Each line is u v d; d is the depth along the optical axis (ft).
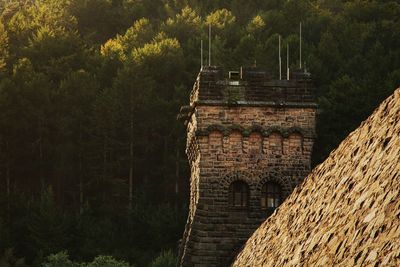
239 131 204.85
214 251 200.95
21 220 493.77
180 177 571.28
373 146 100.89
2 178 558.97
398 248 68.54
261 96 206.59
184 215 508.53
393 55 600.39
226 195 203.21
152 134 587.27
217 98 205.26
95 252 473.67
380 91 495.41
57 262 394.52
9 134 569.64
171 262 425.69
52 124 585.22
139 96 588.09
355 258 76.38
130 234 502.38
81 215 508.12
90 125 579.48
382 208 79.05
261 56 625.82
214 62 654.53
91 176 562.66
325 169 123.65
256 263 135.95
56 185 568.82
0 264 444.55
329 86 547.90
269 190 206.39
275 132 205.98
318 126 479.82
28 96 587.68
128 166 575.38
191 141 214.69
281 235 127.65
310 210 114.93
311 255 94.02
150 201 558.56
